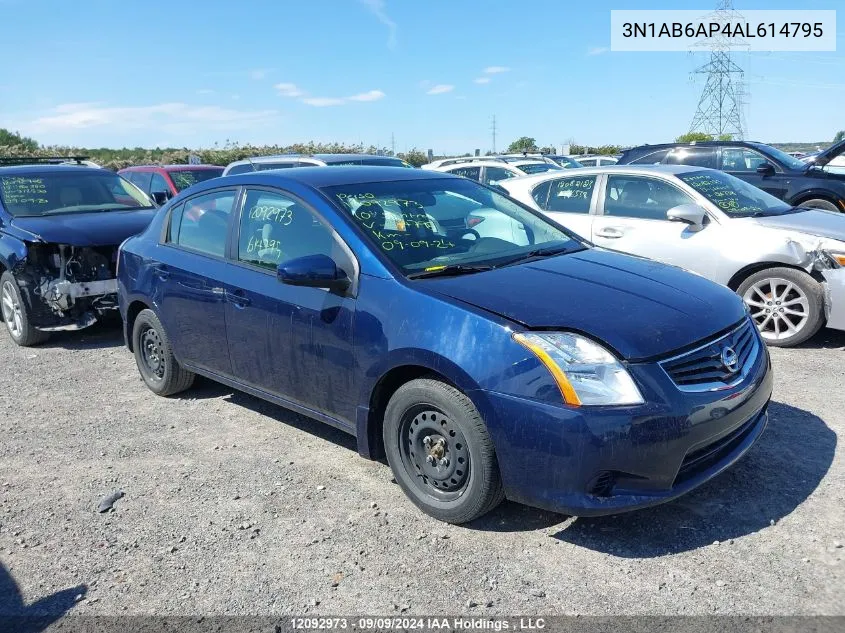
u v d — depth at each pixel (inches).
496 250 168.4
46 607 122.4
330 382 159.5
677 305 140.2
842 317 236.2
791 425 180.4
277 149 1450.5
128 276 223.0
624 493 124.7
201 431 195.9
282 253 172.4
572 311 133.4
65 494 162.6
